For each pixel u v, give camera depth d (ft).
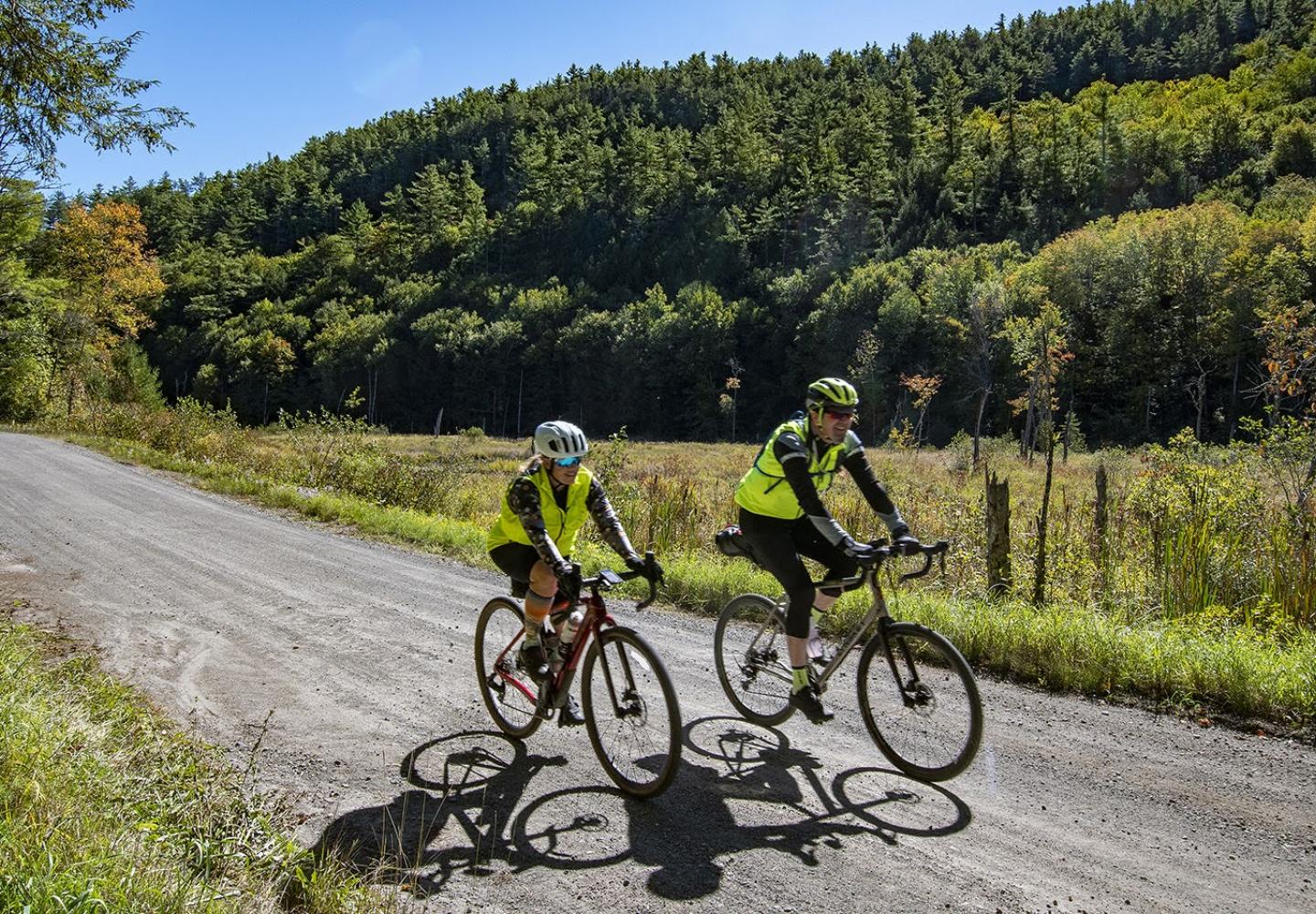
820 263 321.11
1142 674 17.99
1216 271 202.28
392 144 606.96
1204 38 567.59
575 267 411.34
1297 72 443.73
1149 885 10.47
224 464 59.88
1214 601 23.00
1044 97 512.22
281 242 519.19
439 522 40.88
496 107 612.70
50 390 115.85
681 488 40.09
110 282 143.43
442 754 14.61
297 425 62.44
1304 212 239.71
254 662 19.61
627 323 323.37
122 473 56.18
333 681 18.40
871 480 14.33
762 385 297.12
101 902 8.08
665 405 311.68
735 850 11.27
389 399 350.64
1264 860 11.09
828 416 13.52
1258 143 362.33
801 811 12.41
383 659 20.02
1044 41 627.05
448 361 349.61
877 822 12.07
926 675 13.58
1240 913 9.86
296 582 27.99
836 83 572.10
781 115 515.09
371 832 11.84
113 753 12.85
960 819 12.15
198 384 356.18
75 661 18.30
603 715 13.53
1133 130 393.09
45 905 8.01
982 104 579.89
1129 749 14.87
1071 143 383.24
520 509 13.25
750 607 16.52
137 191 489.26
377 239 447.42
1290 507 24.40
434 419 347.36
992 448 140.26
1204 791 13.17
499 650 16.01
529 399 339.98
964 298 234.99
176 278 416.05
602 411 320.50
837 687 18.03
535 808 12.55
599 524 13.76
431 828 11.94
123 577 27.76
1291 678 16.75
